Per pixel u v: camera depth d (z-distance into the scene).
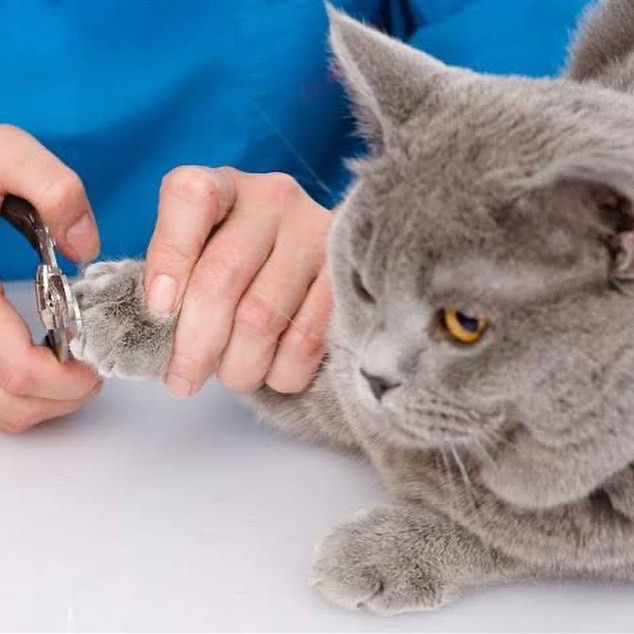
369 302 0.60
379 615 0.60
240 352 0.68
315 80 0.93
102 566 0.61
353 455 0.69
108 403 0.73
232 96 0.92
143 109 0.90
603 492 0.61
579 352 0.57
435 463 0.63
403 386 0.59
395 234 0.57
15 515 0.64
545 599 0.62
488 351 0.57
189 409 0.73
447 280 0.56
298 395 0.70
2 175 0.69
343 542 0.62
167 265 0.66
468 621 0.60
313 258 0.69
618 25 0.80
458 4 0.96
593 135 0.56
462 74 0.61
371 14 0.97
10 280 0.89
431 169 0.57
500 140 0.57
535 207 0.55
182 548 0.62
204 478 0.67
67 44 0.88
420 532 0.63
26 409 0.69
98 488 0.66
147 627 0.58
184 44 0.90
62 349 0.67
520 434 0.60
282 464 0.69
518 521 0.62
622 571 0.62
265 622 0.59
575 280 0.56
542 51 0.93
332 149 0.96
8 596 0.59
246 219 0.68
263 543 0.63
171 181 0.68
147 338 0.67
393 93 0.59
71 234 0.69
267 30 0.91
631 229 0.55
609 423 0.58
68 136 0.90
